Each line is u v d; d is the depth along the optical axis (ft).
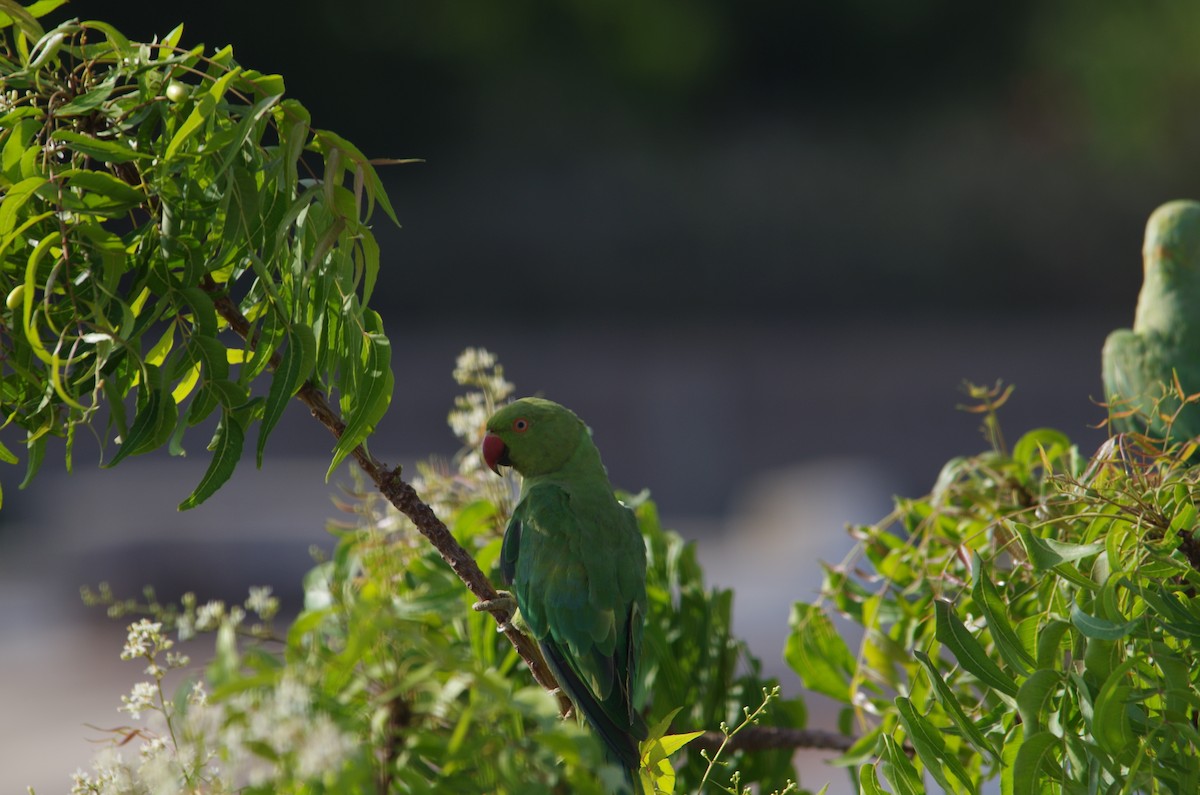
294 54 163.94
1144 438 14.53
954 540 17.93
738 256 162.91
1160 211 19.70
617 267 163.84
